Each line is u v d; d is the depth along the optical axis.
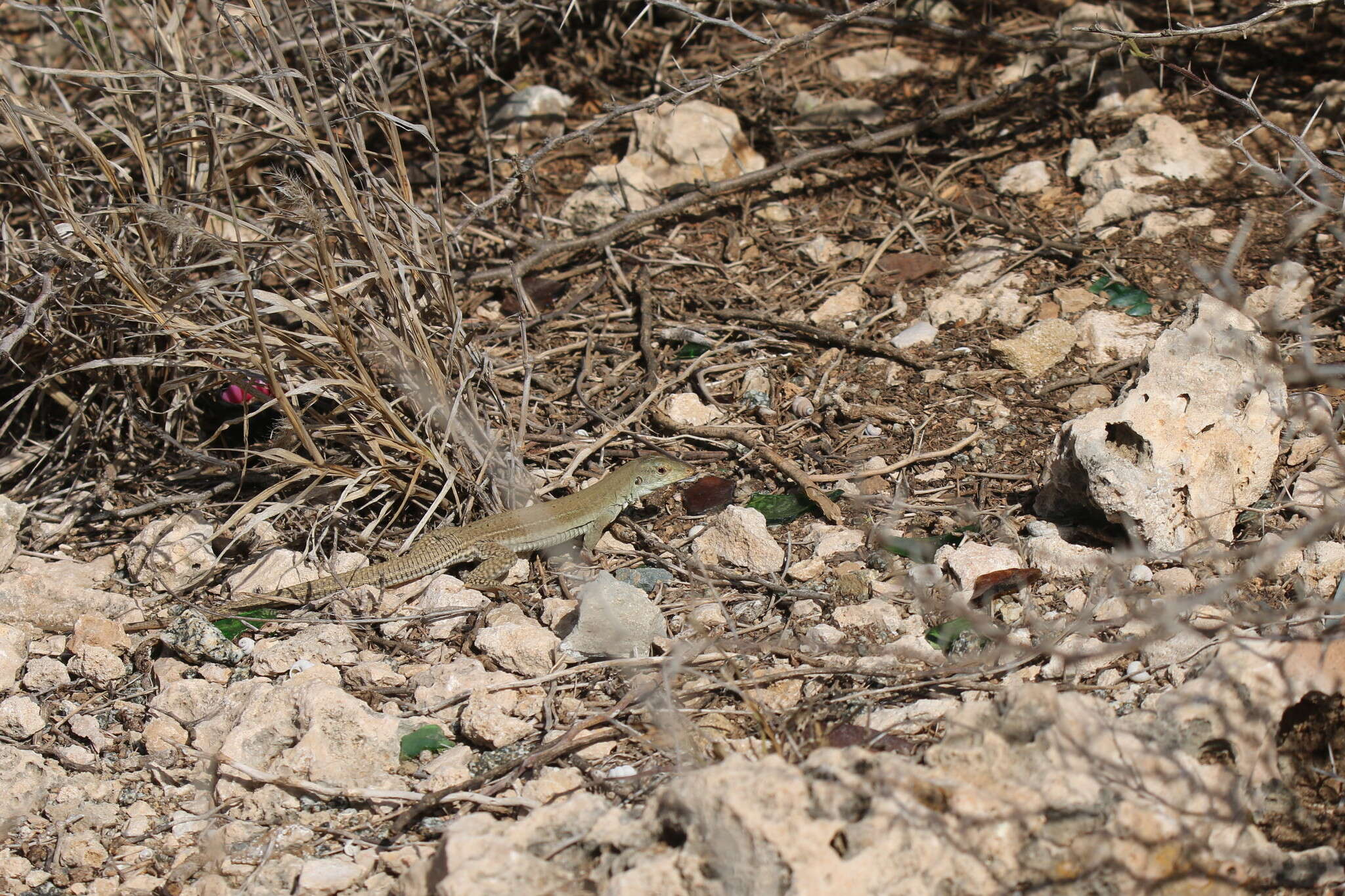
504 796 1.40
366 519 1.54
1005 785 1.34
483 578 1.50
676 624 1.47
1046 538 1.47
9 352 1.54
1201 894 1.34
